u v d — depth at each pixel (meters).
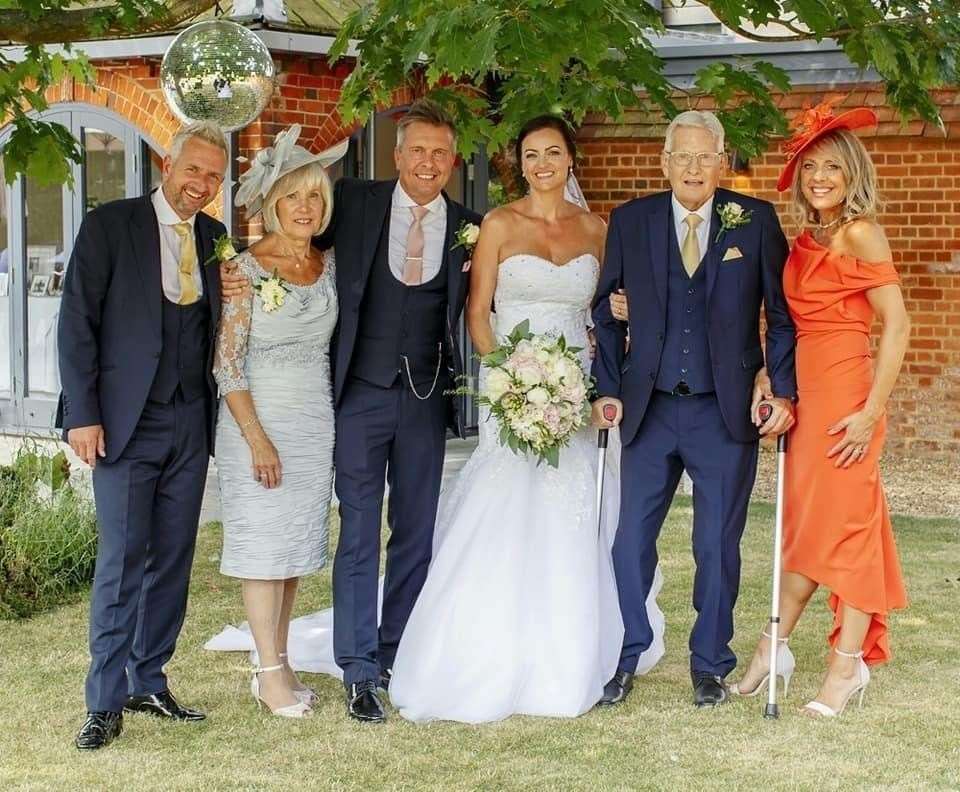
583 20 5.20
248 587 5.09
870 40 6.15
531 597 5.22
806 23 5.74
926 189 10.64
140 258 4.76
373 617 5.22
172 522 4.94
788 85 6.78
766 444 11.53
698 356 5.19
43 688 5.38
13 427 12.39
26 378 12.31
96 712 4.75
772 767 4.50
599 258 5.54
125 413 4.73
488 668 5.07
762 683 5.32
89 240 4.74
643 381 5.23
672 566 7.49
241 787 4.32
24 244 12.18
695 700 5.21
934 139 10.55
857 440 5.03
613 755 4.62
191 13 6.26
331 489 5.22
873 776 4.41
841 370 5.09
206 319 4.90
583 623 5.19
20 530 7.02
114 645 4.78
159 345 4.75
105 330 4.77
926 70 6.54
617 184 11.58
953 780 4.38
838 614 5.16
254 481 5.00
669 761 4.56
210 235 4.95
